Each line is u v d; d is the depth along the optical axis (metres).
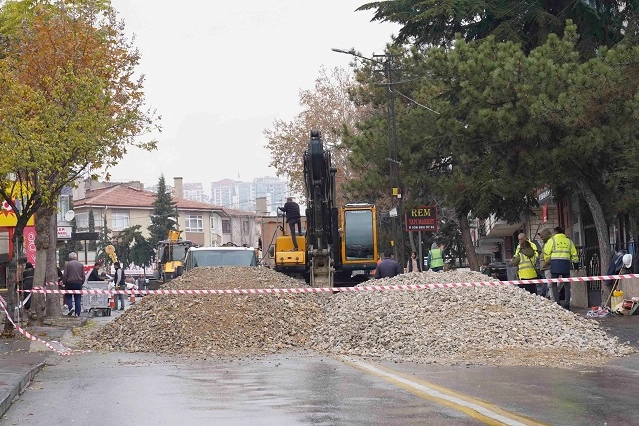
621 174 37.41
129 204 153.62
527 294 27.00
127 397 16.14
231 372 19.83
